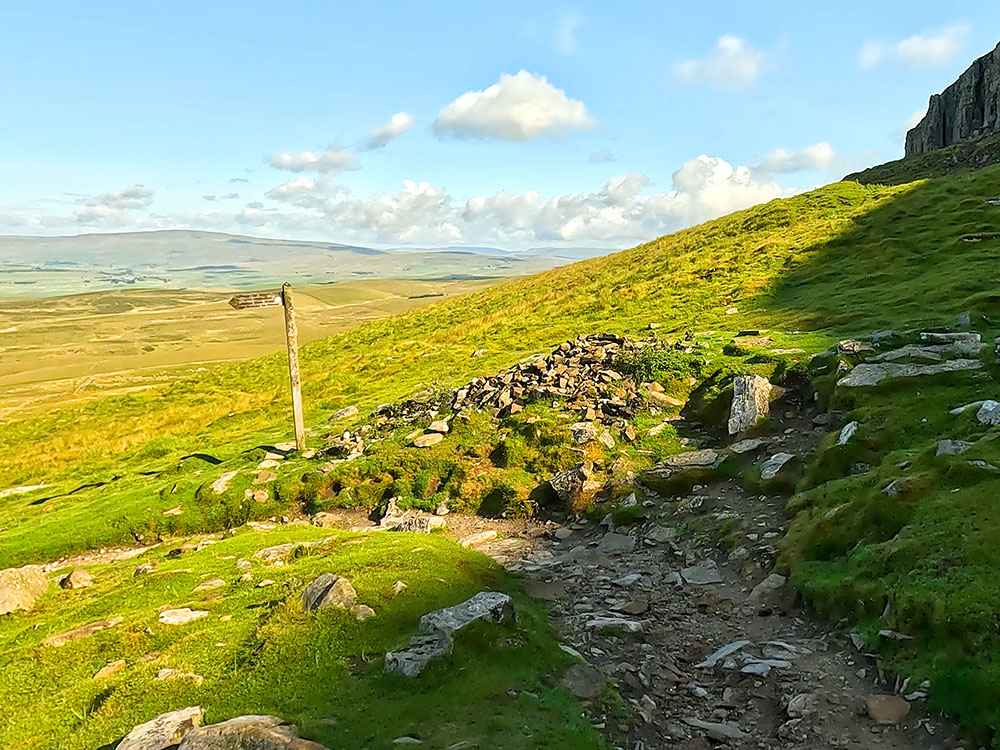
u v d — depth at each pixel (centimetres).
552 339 3500
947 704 707
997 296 2238
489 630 895
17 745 759
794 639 952
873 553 993
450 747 644
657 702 839
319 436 2608
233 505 2033
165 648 959
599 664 919
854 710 757
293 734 649
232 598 1132
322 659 856
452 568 1189
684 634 1027
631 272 4950
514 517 1708
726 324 2808
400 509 1845
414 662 800
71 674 929
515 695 771
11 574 1380
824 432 1631
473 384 2512
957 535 937
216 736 624
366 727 691
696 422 1944
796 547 1150
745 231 5006
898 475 1188
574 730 702
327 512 1938
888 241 3444
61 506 2494
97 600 1265
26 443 4366
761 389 1861
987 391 1505
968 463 1111
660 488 1630
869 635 870
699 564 1285
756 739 752
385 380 3591
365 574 1123
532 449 1933
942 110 12256
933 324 2106
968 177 4478
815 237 4050
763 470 1541
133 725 748
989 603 788
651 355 2255
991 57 10762
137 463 3080
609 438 1883
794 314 2698
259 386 4609
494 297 6019
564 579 1298
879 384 1669
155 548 1850
